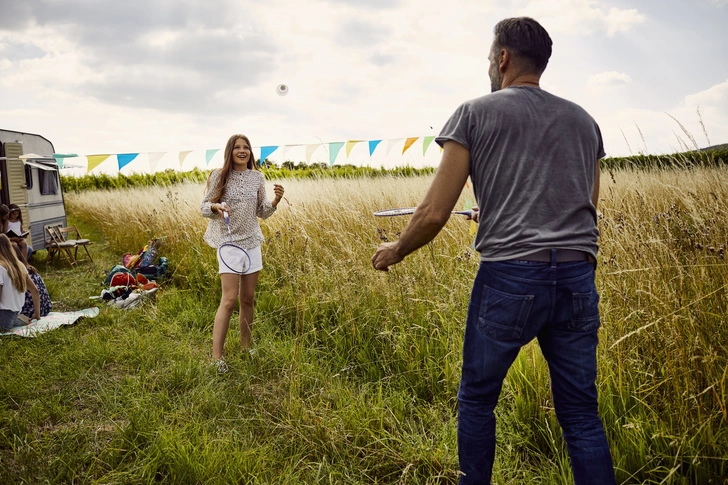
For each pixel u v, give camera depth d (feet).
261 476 8.42
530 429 9.25
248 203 13.88
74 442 9.52
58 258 32.99
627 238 11.46
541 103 6.43
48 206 40.52
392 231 19.79
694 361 8.45
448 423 9.70
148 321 16.94
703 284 9.95
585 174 6.40
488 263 6.41
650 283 9.89
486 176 6.38
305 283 16.57
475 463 6.75
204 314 17.33
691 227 12.85
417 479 8.19
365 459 8.96
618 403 9.13
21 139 36.11
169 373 12.46
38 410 10.84
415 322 13.51
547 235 6.10
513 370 10.32
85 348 14.30
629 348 9.59
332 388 11.13
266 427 10.00
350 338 13.75
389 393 11.15
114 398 11.22
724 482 7.27
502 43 6.84
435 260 16.06
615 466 7.89
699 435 7.77
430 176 30.48
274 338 14.78
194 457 8.66
